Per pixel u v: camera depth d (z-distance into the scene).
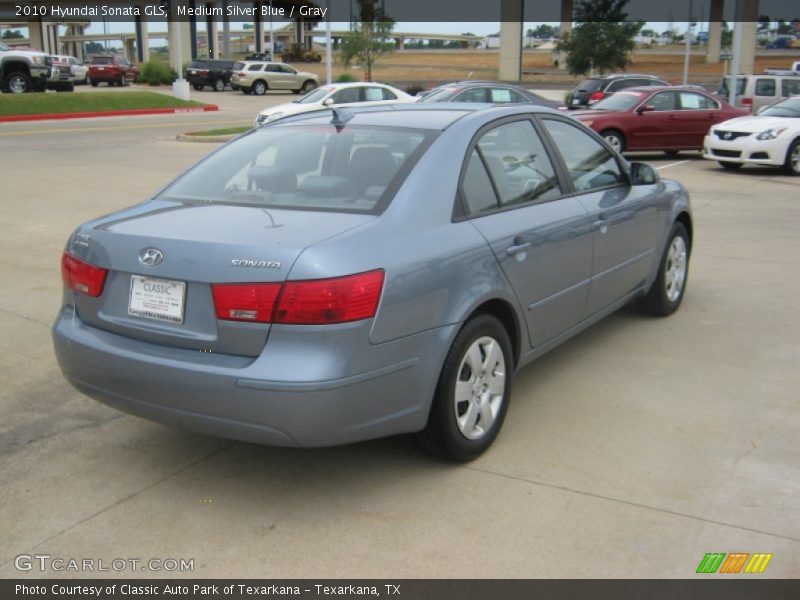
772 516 3.47
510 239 4.07
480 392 3.98
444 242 3.70
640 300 6.20
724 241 9.05
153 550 3.29
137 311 3.54
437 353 3.61
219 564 3.19
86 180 13.43
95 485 3.80
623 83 23.47
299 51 76.50
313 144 4.31
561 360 5.37
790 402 4.66
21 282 7.30
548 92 39.03
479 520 3.46
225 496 3.69
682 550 3.24
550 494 3.66
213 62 49.25
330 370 3.20
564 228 4.52
